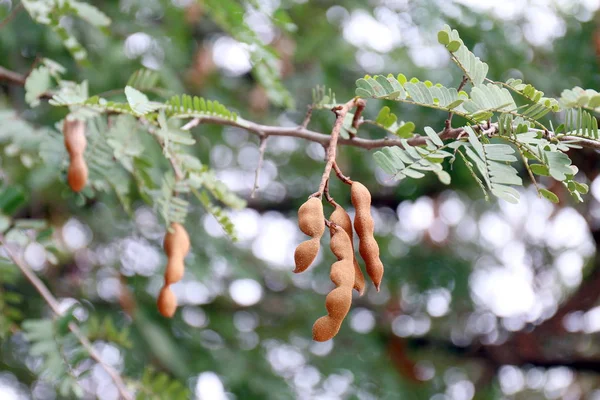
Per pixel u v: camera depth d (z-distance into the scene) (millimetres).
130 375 5336
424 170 1916
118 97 3643
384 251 6586
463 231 6895
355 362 6223
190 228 5566
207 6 3539
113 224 5719
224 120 2893
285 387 5793
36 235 3096
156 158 3836
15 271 3217
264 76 3561
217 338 6102
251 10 3920
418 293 6668
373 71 6047
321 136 2855
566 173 1915
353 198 1846
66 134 2807
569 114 2045
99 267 5879
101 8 5363
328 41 5871
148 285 5594
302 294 6602
